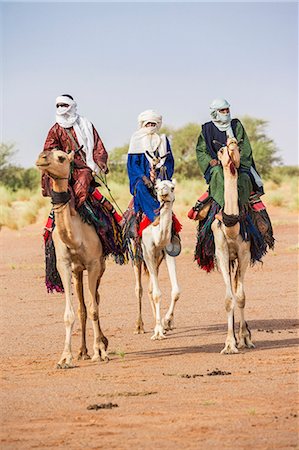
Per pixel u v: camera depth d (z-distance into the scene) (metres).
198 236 16.11
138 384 12.59
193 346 15.91
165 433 9.91
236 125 15.95
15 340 16.94
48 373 13.70
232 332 15.05
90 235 14.55
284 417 10.48
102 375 13.40
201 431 9.95
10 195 59.88
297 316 18.84
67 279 14.40
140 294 17.72
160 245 16.91
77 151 14.35
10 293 23.48
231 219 14.83
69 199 13.97
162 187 16.36
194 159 76.12
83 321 15.12
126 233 17.33
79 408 11.22
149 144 17.59
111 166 74.88
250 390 11.95
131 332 17.72
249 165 15.61
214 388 12.12
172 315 17.47
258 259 15.95
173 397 11.65
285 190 66.44
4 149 72.00
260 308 19.98
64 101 15.38
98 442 9.67
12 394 12.15
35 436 9.99
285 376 12.86
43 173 14.52
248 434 9.80
